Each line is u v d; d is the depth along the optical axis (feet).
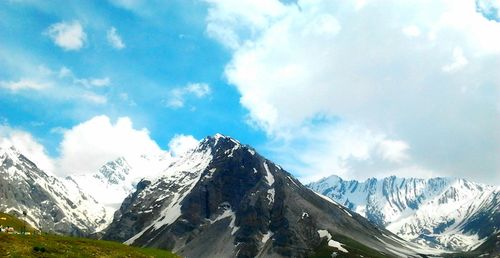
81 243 320.09
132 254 325.62
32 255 251.19
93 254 291.17
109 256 297.33
